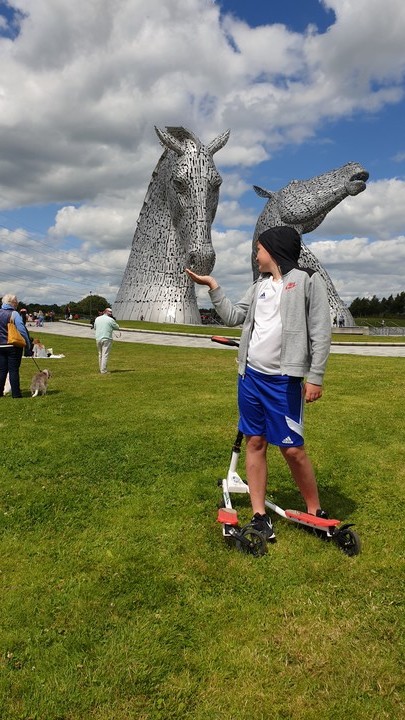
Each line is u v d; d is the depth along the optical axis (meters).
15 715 2.00
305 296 3.33
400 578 2.93
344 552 3.25
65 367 14.64
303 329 3.32
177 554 3.24
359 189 31.06
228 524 3.32
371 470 4.86
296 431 3.36
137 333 30.09
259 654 2.32
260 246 3.55
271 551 3.26
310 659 2.29
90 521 3.79
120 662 2.26
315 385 3.30
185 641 2.41
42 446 5.75
